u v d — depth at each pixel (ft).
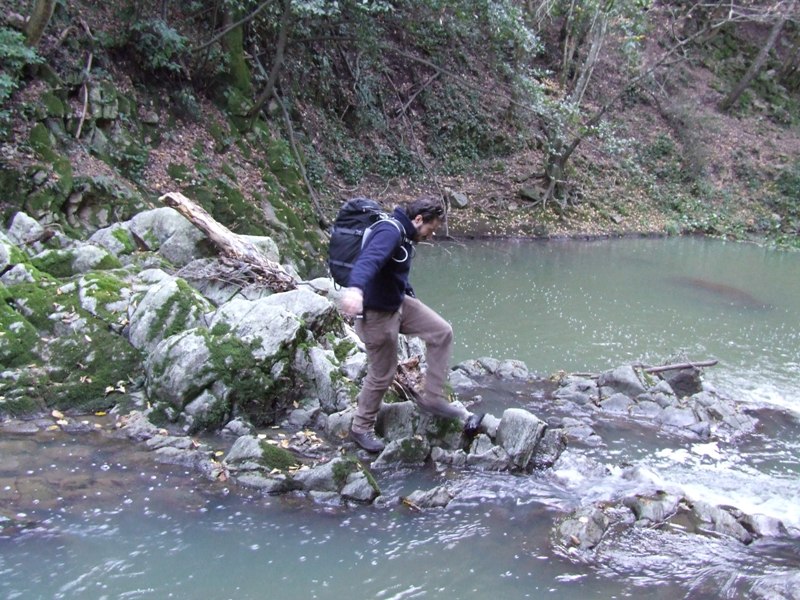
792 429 19.42
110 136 29.86
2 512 11.07
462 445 14.87
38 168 25.16
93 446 13.50
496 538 11.83
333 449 14.30
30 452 13.03
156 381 14.82
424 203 12.53
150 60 32.73
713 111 79.30
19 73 26.40
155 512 11.60
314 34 44.83
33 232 20.75
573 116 53.16
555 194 56.54
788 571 11.36
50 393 14.78
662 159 68.69
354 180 47.91
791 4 71.20
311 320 17.52
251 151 37.27
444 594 10.22
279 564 10.65
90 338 16.05
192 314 16.52
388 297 12.92
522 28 46.73
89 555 10.39
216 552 10.78
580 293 35.68
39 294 16.96
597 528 12.21
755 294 38.73
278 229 33.76
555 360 25.08
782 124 82.58
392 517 12.21
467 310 30.91
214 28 36.68
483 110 58.95
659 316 32.27
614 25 58.70
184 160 32.68
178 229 21.33
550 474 14.48
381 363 13.69
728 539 12.50
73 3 31.09
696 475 15.65
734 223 64.34
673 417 19.08
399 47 54.60
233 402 14.93
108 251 19.85
